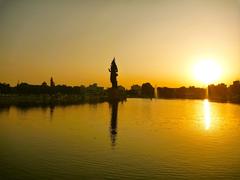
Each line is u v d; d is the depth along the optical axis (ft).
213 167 59.00
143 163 61.21
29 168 56.75
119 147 75.72
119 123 124.06
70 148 73.56
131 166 59.47
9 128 105.60
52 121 126.31
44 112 164.35
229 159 64.90
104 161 62.23
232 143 82.23
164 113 178.60
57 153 68.49
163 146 77.61
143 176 53.88
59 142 80.84
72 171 55.77
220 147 77.15
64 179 52.01
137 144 79.77
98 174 54.24
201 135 96.48
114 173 55.01
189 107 244.83
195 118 151.94
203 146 78.02
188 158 65.41
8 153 67.87
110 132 99.40
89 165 59.31
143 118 146.10
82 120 131.44
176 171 56.70
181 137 91.86
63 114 155.63
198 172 55.98
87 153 68.69
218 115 170.40
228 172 56.29
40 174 54.03
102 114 159.74
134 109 207.21
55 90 276.41
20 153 67.92
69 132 98.02
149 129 108.27
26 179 51.16
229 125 124.26
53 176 53.31
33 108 189.16
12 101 223.71
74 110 181.47
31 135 91.35
